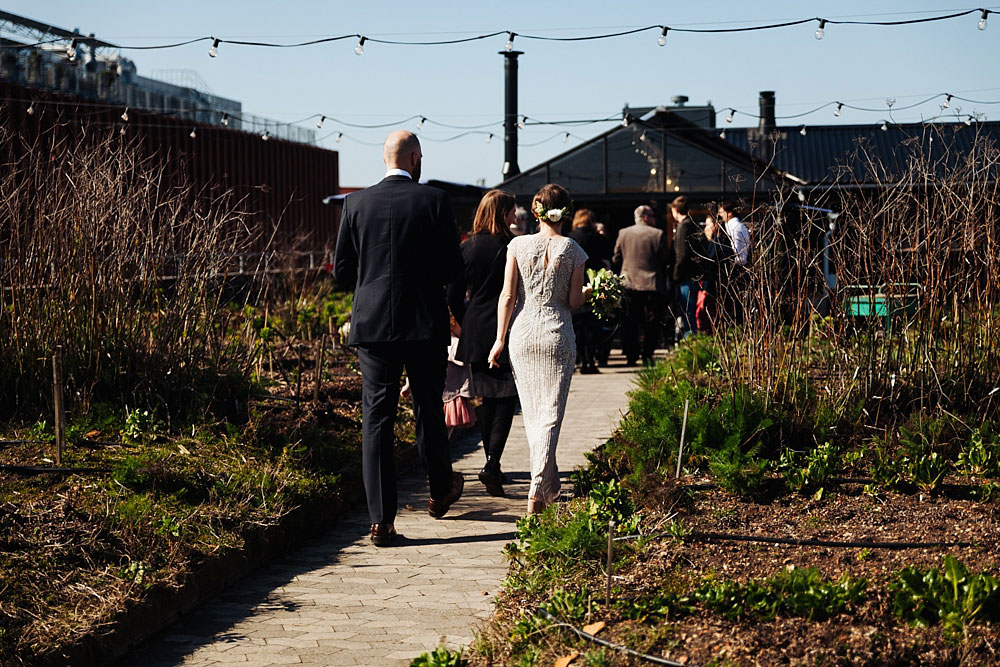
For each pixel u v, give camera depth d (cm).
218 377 698
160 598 429
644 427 659
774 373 671
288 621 436
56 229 671
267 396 762
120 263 682
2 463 541
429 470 601
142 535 470
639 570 440
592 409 991
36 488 509
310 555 534
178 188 754
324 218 4197
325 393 826
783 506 534
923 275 685
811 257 705
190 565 461
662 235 1319
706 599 388
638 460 630
